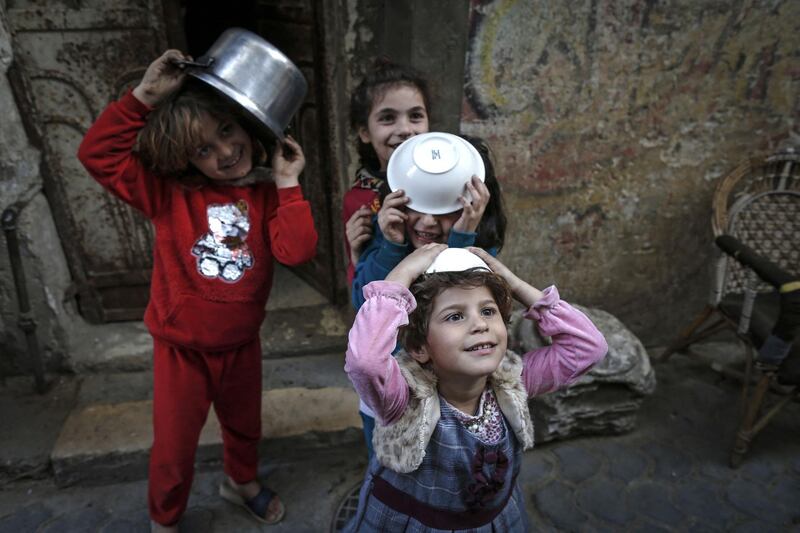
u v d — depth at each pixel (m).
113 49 2.32
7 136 2.25
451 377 1.15
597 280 2.95
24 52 2.25
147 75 1.47
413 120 1.55
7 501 2.22
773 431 2.63
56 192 2.50
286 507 2.22
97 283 2.75
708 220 2.89
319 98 2.51
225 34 1.48
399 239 1.31
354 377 1.07
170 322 1.65
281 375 2.72
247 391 1.90
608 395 2.47
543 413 2.45
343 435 2.44
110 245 2.68
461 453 1.18
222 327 1.68
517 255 2.81
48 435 2.35
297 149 1.60
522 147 2.55
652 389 2.47
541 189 2.67
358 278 1.42
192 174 1.62
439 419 1.18
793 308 2.12
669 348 3.03
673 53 2.49
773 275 2.21
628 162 2.69
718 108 2.64
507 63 2.36
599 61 2.45
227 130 1.52
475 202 1.25
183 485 1.89
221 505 2.22
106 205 2.60
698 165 2.75
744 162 2.64
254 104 1.42
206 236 1.62
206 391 1.78
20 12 2.19
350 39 2.32
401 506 1.24
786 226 2.76
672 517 2.20
